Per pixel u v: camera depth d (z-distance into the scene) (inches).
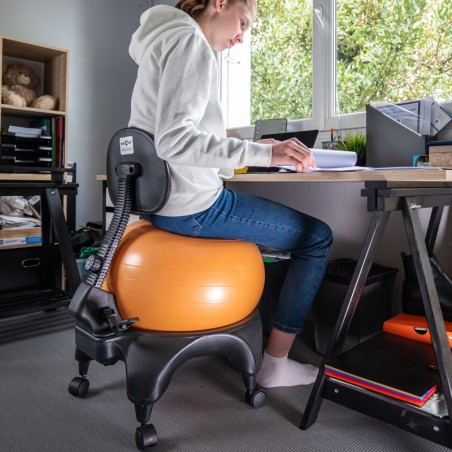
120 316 47.1
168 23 43.3
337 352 46.1
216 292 46.0
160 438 45.0
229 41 49.6
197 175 45.5
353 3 80.9
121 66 121.0
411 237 40.8
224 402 52.4
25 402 51.8
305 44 91.1
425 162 56.3
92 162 117.1
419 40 73.7
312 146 76.0
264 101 101.9
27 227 85.4
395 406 40.8
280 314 54.6
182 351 44.5
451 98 70.4
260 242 51.8
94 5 115.1
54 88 101.0
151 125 44.1
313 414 46.7
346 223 79.7
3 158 90.1
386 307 67.9
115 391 54.6
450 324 54.6
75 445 43.5
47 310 86.4
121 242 48.9
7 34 101.7
